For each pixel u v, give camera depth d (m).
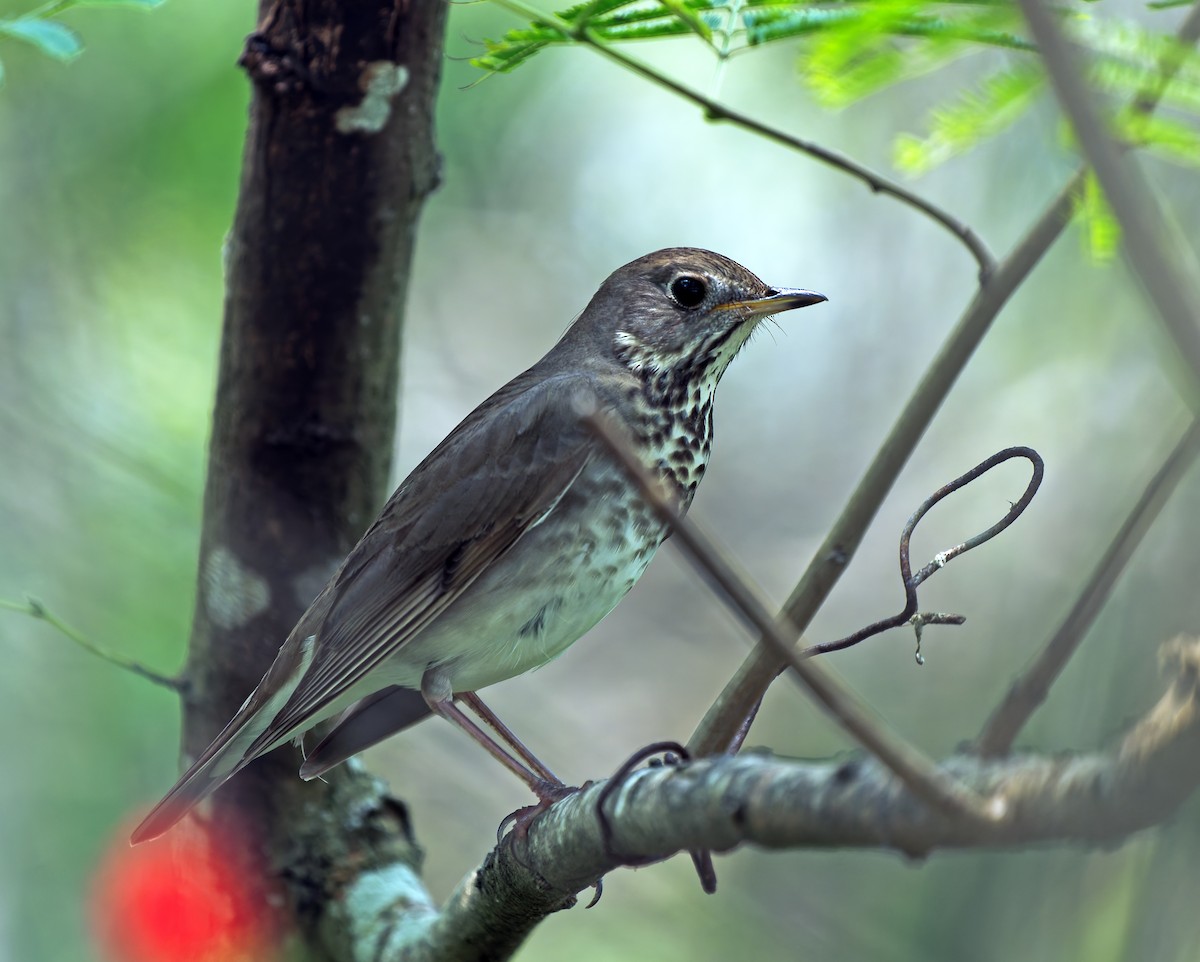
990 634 15.19
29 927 12.24
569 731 15.64
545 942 12.98
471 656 8.86
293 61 7.94
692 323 9.51
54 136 13.34
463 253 16.55
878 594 16.06
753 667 6.80
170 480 13.20
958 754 4.02
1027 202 14.72
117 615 13.17
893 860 12.81
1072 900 11.29
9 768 12.70
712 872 5.58
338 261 8.29
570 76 15.30
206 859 9.04
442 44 8.20
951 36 5.69
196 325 13.67
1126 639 11.86
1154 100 5.35
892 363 17.20
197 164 13.22
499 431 8.97
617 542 8.88
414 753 14.68
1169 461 4.43
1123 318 14.95
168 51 13.08
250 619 8.88
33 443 13.38
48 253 13.58
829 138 15.60
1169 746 3.29
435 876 14.22
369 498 8.87
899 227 16.98
